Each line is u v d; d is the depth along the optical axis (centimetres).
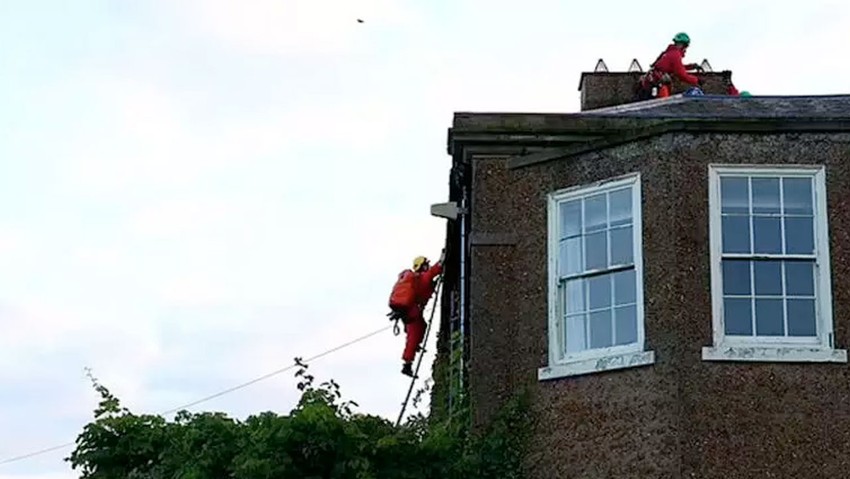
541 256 1719
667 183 1634
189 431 1728
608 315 1655
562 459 1628
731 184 1644
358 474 1600
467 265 1838
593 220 1695
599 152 1703
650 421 1571
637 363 1595
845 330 1590
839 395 1568
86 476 1856
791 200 1639
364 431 1673
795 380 1572
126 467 1858
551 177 1736
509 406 1670
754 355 1575
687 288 1596
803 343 1591
